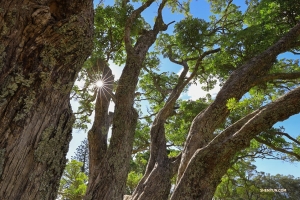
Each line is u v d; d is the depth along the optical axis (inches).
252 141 314.7
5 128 48.3
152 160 200.7
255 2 338.0
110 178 146.7
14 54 52.1
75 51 59.9
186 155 170.4
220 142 114.2
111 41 272.1
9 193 47.2
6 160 47.6
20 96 50.6
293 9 258.7
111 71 242.5
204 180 110.8
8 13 51.9
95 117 214.8
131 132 167.2
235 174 434.6
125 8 256.4
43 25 55.3
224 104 180.5
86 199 141.4
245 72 189.0
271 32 262.4
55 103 55.9
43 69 54.2
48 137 53.7
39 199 51.1
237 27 354.9
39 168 51.9
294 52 283.9
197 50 337.7
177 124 382.9
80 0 63.1
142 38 233.1
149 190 169.8
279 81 306.7
